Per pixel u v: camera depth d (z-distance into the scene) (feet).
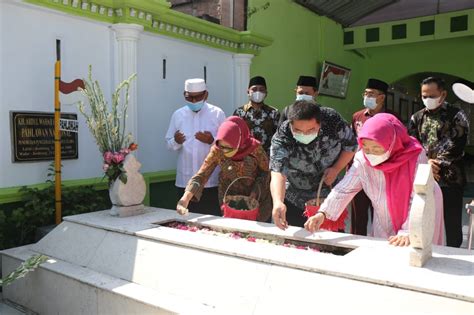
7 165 12.87
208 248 8.57
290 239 9.12
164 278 8.66
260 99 15.02
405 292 6.35
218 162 11.39
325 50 29.86
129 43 15.47
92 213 12.05
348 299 6.64
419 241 6.98
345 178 8.85
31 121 13.29
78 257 10.32
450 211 12.72
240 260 8.07
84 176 14.94
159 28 16.93
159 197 17.51
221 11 21.65
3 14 12.58
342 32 32.76
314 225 8.60
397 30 31.53
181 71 18.48
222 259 8.29
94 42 15.14
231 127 10.64
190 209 13.98
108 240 10.18
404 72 34.14
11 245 12.73
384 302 6.38
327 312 6.68
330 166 10.55
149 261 9.12
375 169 8.27
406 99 40.83
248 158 11.15
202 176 11.32
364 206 13.61
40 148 13.55
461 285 6.25
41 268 10.20
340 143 10.25
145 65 16.81
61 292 9.77
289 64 25.95
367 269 6.98
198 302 7.94
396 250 7.88
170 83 17.98
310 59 28.43
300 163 10.51
